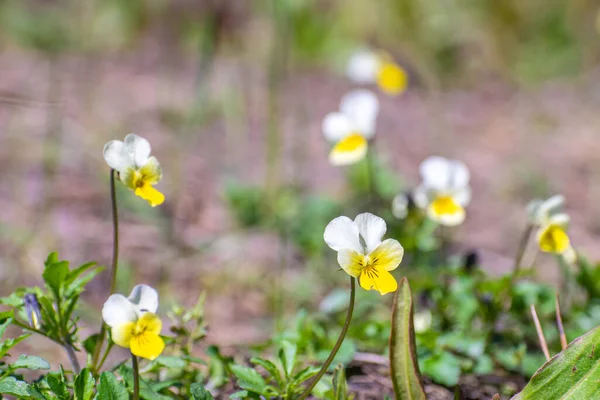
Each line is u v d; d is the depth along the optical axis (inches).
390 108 436.8
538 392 118.9
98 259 241.3
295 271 249.9
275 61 339.0
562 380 118.3
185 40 498.6
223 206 292.8
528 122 435.2
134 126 348.2
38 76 408.2
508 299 173.3
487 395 154.4
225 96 382.9
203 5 500.4
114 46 508.4
